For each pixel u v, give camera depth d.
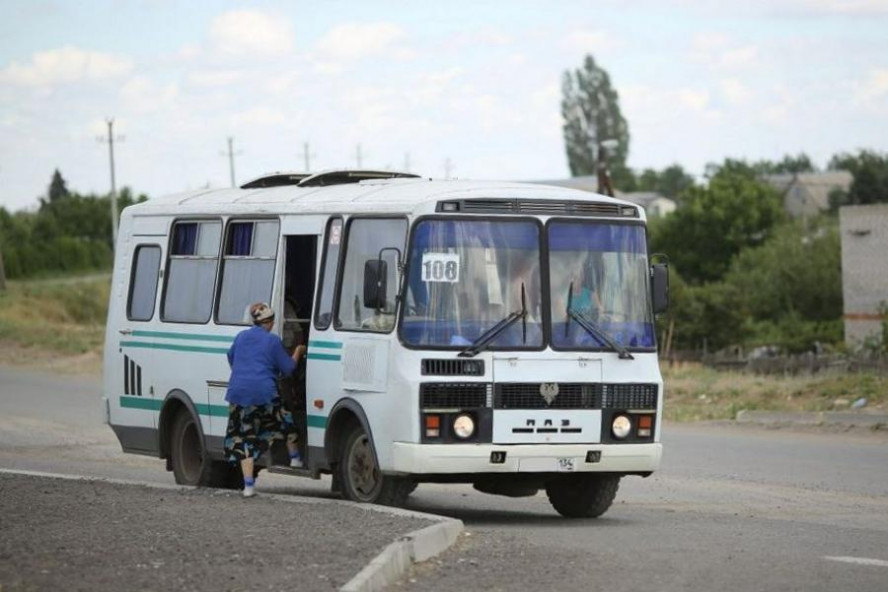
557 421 20.47
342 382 21.34
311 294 23.39
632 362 21.00
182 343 25.38
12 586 13.95
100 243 153.12
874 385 42.84
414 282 20.25
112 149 133.75
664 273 21.36
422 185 21.69
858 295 95.81
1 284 112.56
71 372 62.56
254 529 17.50
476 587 14.90
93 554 15.70
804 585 15.34
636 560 16.89
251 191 25.23
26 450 33.88
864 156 193.88
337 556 15.48
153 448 26.34
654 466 21.08
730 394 45.38
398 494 20.70
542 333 20.56
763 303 128.88
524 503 25.02
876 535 19.64
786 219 162.38
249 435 21.86
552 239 20.89
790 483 26.98
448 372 20.06
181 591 13.79
